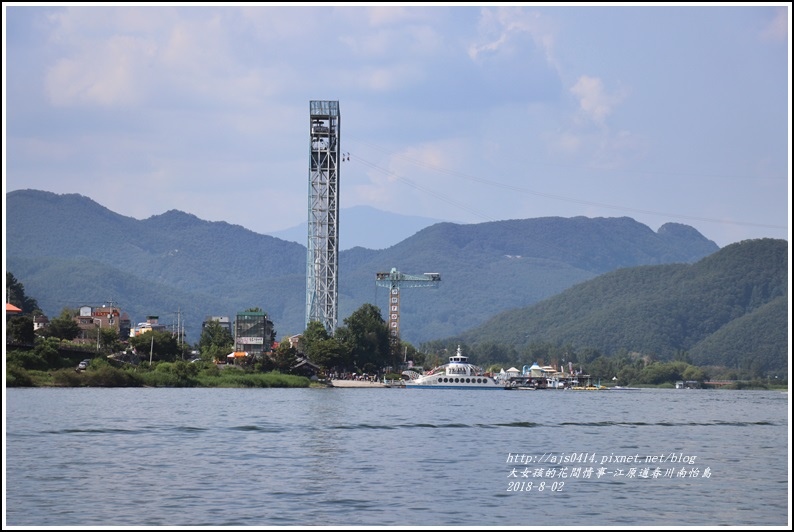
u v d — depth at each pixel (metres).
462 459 138.38
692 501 107.62
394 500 105.81
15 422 180.25
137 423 183.88
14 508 100.25
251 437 164.88
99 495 107.06
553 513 100.38
